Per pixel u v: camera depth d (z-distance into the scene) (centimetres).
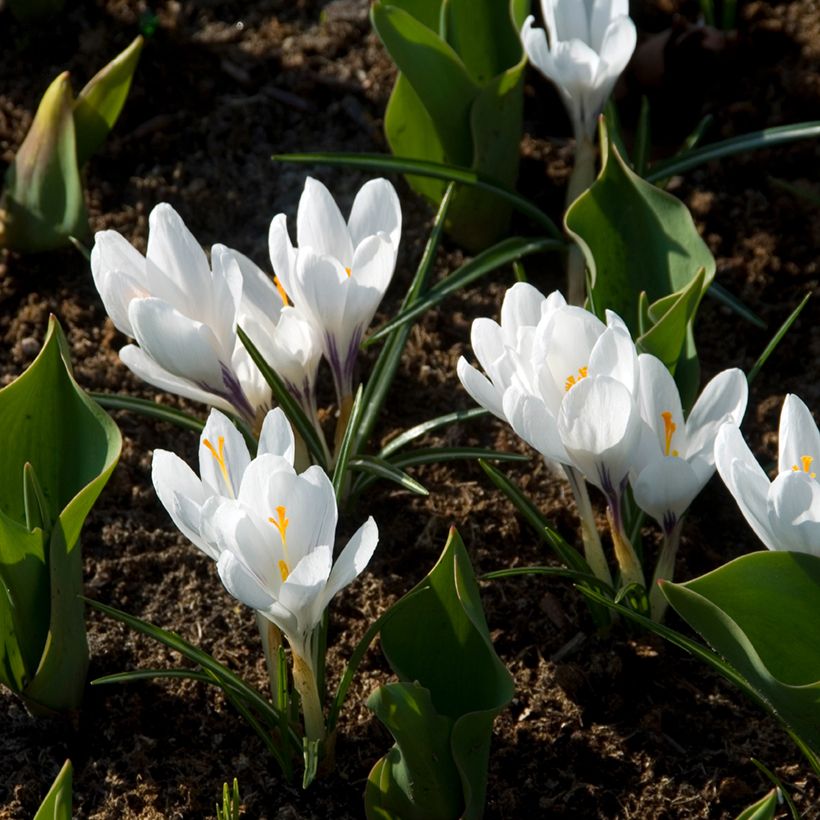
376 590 134
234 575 121
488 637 124
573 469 129
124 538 135
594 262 133
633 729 130
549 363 126
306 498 122
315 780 129
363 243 129
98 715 131
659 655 131
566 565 134
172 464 124
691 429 126
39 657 129
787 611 124
